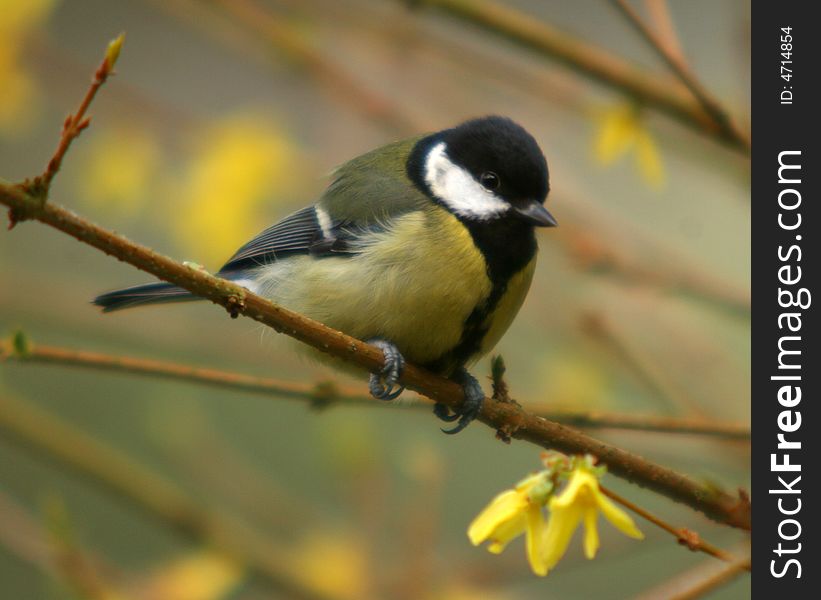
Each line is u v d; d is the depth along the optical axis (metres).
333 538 9.24
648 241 9.46
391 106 9.50
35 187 5.10
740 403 9.16
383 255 7.47
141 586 8.62
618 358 8.81
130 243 5.48
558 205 9.59
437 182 7.81
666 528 5.25
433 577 8.94
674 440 8.79
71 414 12.32
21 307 10.12
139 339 10.12
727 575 5.39
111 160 9.66
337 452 9.40
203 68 12.95
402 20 9.38
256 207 9.55
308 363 8.38
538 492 4.70
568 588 11.10
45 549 7.86
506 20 7.65
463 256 7.46
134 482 8.91
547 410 6.82
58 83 9.73
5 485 12.00
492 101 9.87
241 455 11.93
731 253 10.38
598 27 11.91
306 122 11.18
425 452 9.20
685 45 10.96
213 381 6.94
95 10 13.62
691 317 10.02
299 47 9.33
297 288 7.86
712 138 7.56
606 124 7.66
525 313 9.80
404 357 7.67
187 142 9.79
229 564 8.85
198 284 5.77
